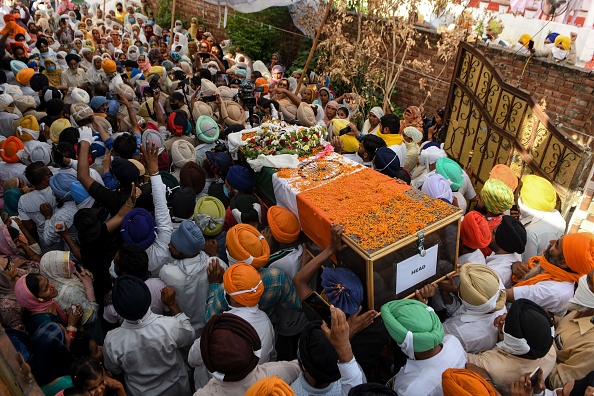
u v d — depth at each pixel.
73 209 4.50
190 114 6.54
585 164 4.59
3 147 5.47
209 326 2.64
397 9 8.88
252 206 4.17
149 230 3.83
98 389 2.73
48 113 6.23
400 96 9.81
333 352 2.51
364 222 3.34
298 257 3.80
